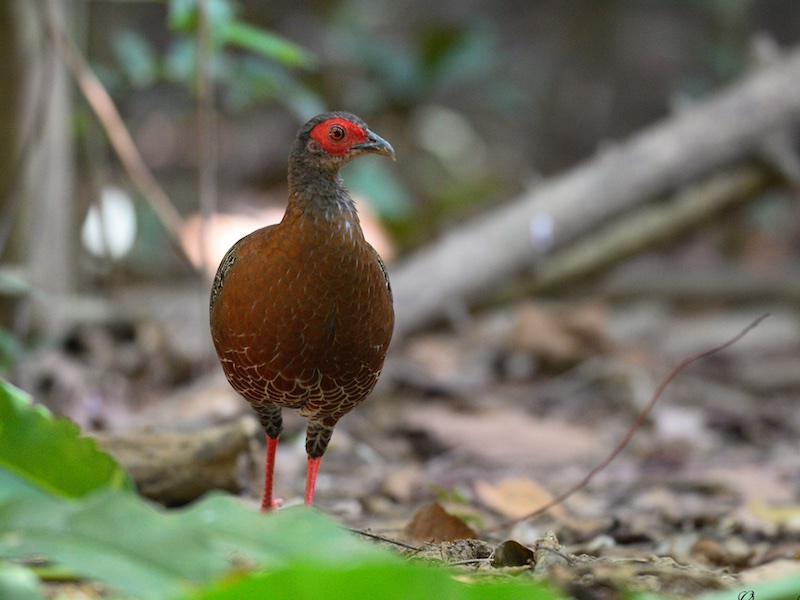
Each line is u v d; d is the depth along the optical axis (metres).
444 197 19.23
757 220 19.69
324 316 5.68
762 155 14.29
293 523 3.73
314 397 6.09
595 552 6.84
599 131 25.27
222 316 5.92
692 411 11.88
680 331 15.45
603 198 13.85
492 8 26.50
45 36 9.73
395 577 3.23
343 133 5.76
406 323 13.50
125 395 11.39
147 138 23.17
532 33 26.48
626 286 15.77
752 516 7.70
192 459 7.10
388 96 18.08
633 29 25.62
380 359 6.08
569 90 25.70
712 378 13.90
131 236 12.63
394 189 15.84
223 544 4.32
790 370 13.97
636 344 14.60
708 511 8.12
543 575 4.49
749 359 14.76
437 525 6.50
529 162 24.78
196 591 3.25
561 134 25.39
